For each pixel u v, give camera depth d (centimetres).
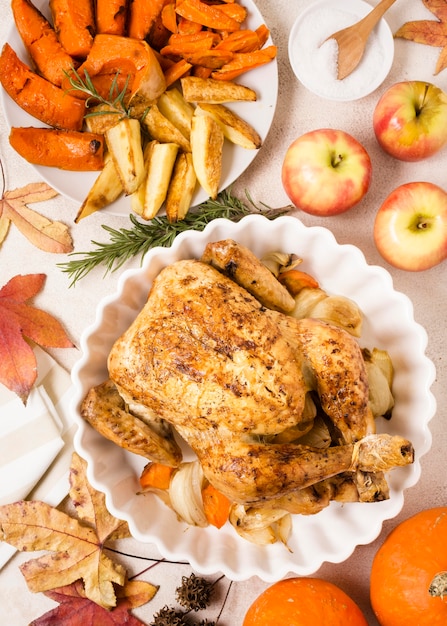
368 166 78
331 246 76
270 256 78
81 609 82
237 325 67
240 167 81
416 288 84
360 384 69
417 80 84
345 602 76
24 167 85
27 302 84
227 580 83
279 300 73
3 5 84
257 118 81
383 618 77
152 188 78
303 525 78
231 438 67
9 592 83
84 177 81
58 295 84
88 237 84
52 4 79
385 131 80
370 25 79
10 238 85
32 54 79
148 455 73
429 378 74
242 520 75
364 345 79
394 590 75
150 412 72
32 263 85
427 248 78
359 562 83
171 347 67
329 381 69
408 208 77
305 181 77
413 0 84
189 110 80
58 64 78
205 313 68
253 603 79
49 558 81
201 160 77
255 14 80
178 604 83
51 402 83
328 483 71
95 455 74
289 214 84
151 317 69
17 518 81
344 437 70
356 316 77
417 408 76
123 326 77
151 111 79
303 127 85
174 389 67
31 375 81
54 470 83
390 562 75
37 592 81
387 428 79
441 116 78
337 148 77
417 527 75
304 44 81
